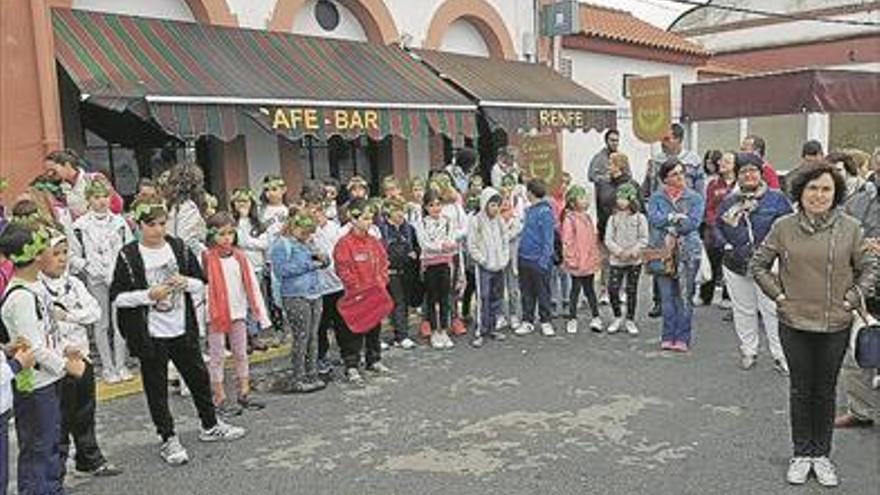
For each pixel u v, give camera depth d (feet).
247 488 16.60
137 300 17.42
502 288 30.22
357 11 39.11
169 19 31.86
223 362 22.40
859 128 55.47
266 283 27.50
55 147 26.99
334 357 27.12
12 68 26.16
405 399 22.30
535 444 18.51
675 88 60.18
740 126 57.00
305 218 23.15
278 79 31.35
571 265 29.35
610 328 29.73
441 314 28.35
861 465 16.61
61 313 15.74
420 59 40.01
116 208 24.94
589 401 21.57
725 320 31.01
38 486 14.97
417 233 28.27
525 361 25.95
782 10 90.22
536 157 35.45
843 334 15.56
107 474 17.47
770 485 15.79
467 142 45.01
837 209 15.70
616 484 16.11
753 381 22.90
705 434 18.76
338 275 24.03
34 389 14.65
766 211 23.15
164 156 33.30
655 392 22.17
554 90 44.21
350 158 39.63
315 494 16.17
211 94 27.94
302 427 20.24
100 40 28.37
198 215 23.79
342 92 32.58
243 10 34.04
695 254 26.35
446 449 18.39
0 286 17.12
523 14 47.57
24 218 16.22
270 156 35.88
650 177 34.50
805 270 15.53
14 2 26.09
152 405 18.08
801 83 51.03
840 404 20.56
